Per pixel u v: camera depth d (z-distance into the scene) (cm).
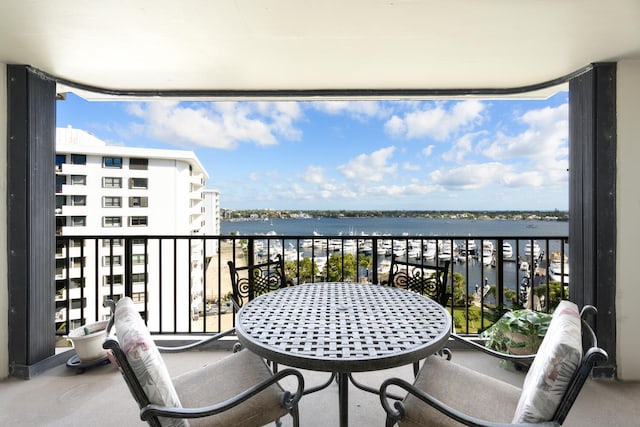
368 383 230
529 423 101
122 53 230
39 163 252
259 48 224
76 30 199
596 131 240
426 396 117
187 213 2039
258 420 132
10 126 243
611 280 239
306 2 173
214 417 129
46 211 258
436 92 301
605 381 235
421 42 216
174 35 207
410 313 171
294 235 301
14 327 242
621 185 239
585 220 248
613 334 238
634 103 239
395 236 300
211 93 305
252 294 254
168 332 305
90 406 206
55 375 245
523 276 301
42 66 249
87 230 1617
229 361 169
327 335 143
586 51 225
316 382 233
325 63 249
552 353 101
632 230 239
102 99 312
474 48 224
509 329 252
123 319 118
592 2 171
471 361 265
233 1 171
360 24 194
